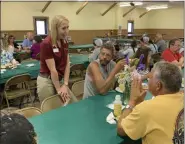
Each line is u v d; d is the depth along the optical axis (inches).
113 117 64.4
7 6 395.5
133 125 50.8
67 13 482.9
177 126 49.4
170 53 158.6
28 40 316.8
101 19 549.0
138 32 658.8
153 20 677.3
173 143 48.9
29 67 165.0
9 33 402.9
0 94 148.6
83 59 206.1
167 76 50.6
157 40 285.3
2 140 26.8
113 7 566.3
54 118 64.8
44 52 93.4
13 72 147.3
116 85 94.5
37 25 441.1
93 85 88.4
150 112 49.4
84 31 518.6
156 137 49.3
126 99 73.9
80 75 185.9
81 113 68.7
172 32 642.8
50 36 93.7
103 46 87.2
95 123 61.5
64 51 98.8
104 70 88.7
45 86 97.3
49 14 453.1
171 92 51.7
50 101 82.4
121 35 554.3
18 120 29.5
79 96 103.6
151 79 53.8
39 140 51.8
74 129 57.7
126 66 85.4
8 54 167.3
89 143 50.7
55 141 51.6
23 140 27.7
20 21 415.2
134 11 630.5
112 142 51.2
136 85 63.4
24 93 147.6
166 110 49.5
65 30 91.7
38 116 66.2
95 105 75.9
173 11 630.5
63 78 101.5
